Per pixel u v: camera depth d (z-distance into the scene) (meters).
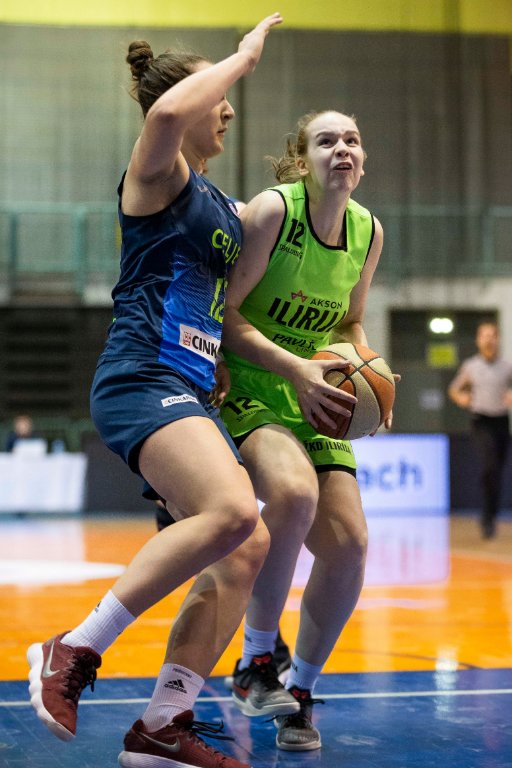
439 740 3.14
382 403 3.09
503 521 14.30
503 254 18.64
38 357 17.88
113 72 18.12
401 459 15.66
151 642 4.92
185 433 2.53
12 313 17.81
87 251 17.83
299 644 3.25
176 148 2.58
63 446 17.17
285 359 3.07
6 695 3.71
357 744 3.11
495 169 18.70
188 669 2.55
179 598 6.68
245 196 18.08
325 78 18.36
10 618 5.64
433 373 18.25
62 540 11.05
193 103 2.54
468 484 16.27
